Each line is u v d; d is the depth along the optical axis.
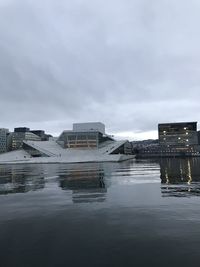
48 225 23.72
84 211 28.41
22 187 48.66
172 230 21.36
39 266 15.99
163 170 84.25
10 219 25.88
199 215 25.64
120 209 28.89
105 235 20.72
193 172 74.88
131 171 81.69
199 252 17.19
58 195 38.91
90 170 89.56
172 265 15.64
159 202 32.16
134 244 18.77
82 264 16.11
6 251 18.19
